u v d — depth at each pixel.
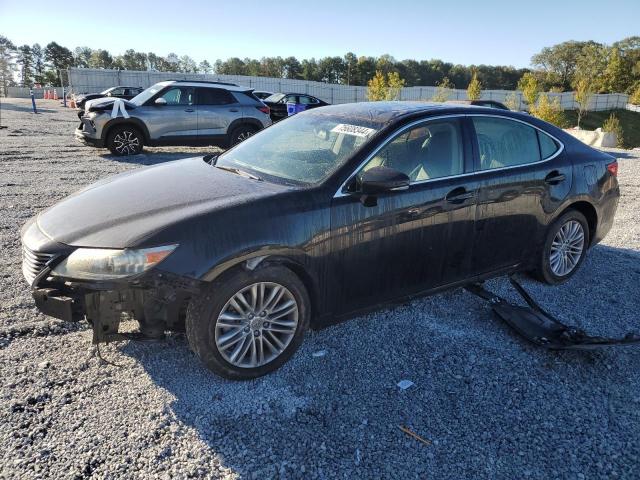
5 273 4.42
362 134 3.51
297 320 3.14
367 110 3.91
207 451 2.48
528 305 4.20
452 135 3.77
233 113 12.23
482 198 3.78
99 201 3.21
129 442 2.51
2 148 12.02
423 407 2.88
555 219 4.39
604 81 90.50
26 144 13.00
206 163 4.00
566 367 3.33
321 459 2.47
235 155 4.04
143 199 3.14
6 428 2.56
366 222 3.24
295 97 23.00
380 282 3.45
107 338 2.87
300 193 3.11
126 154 11.54
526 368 3.29
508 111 4.24
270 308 3.04
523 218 4.11
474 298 4.27
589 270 5.03
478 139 3.89
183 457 2.44
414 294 3.68
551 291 4.50
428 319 3.89
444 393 3.01
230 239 2.81
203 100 12.05
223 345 2.91
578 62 103.38
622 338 3.70
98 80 43.50
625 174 11.17
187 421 2.68
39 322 3.59
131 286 2.65
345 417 2.77
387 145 3.43
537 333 3.59
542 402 2.96
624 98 71.44
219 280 2.83
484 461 2.50
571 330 3.52
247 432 2.62
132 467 2.36
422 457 2.51
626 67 89.81
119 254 2.65
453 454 2.54
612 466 2.50
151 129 11.52
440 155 3.67
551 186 4.24
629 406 2.97
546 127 4.44
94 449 2.46
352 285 3.32
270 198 3.03
